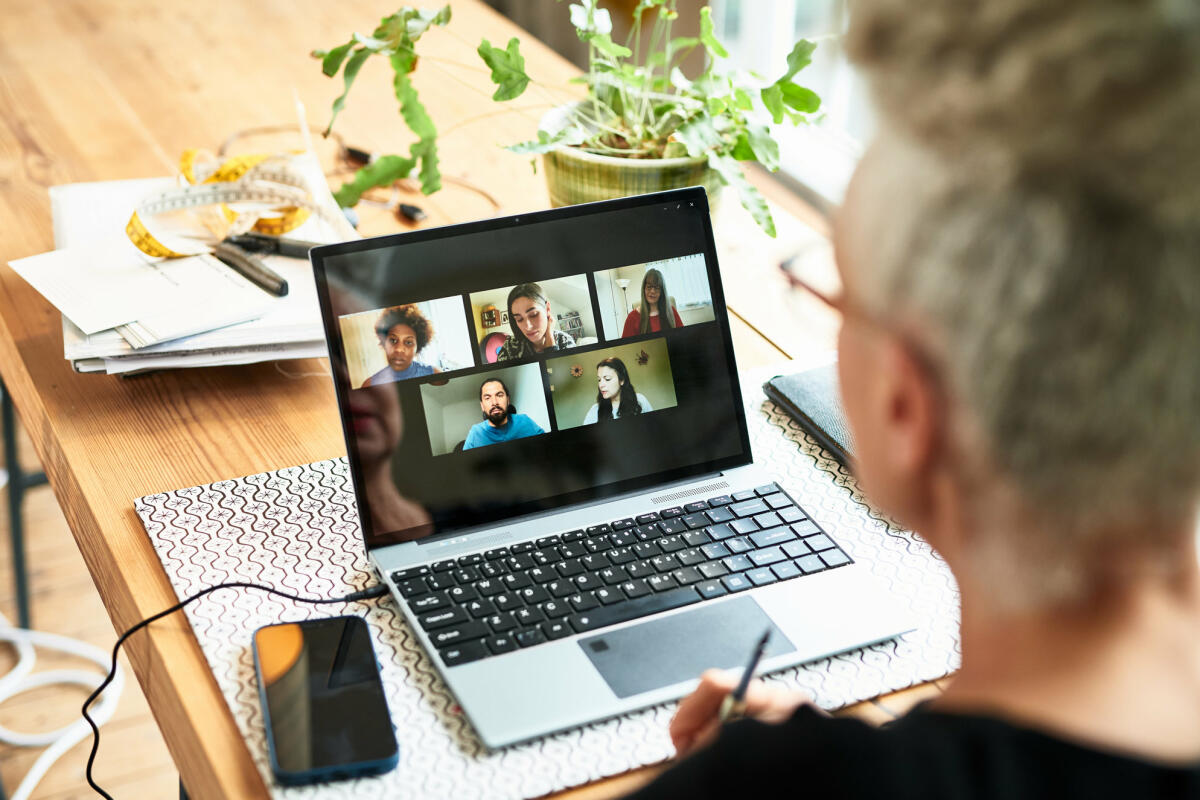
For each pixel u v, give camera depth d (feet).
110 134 4.76
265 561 2.71
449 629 2.44
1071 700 1.23
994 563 1.30
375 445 2.70
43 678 5.62
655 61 3.90
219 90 5.16
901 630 2.49
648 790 1.31
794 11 6.43
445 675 2.34
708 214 3.02
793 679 2.39
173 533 2.79
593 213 2.93
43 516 6.77
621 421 2.88
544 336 2.85
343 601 2.59
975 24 1.12
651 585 2.58
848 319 1.37
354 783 2.14
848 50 1.26
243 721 2.27
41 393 3.32
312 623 2.48
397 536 2.68
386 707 2.28
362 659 2.40
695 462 2.93
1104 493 1.19
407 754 2.21
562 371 2.85
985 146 1.13
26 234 4.06
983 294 1.16
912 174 1.20
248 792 2.14
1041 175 1.11
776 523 2.79
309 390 3.40
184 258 3.64
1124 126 1.07
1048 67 1.07
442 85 5.21
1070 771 1.16
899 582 2.67
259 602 2.59
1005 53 1.10
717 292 3.00
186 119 4.91
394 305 2.76
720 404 2.97
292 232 3.76
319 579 2.66
